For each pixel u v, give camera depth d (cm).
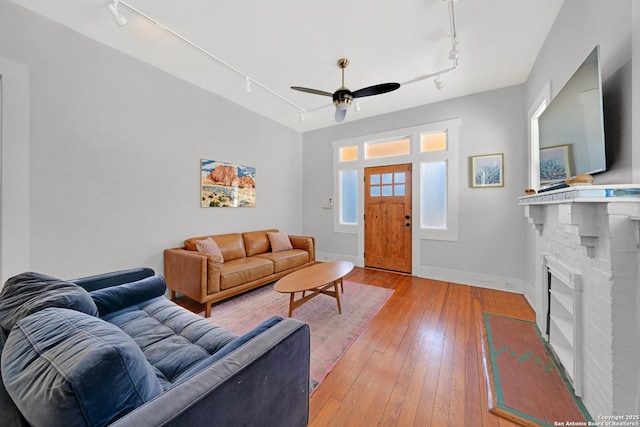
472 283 347
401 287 338
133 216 267
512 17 206
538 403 140
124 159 259
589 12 155
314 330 224
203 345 131
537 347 193
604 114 137
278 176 462
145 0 188
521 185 313
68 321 77
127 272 195
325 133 489
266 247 401
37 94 205
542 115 191
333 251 484
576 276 141
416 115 386
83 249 232
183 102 311
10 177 192
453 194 357
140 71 270
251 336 102
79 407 55
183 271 267
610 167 131
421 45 241
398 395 148
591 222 120
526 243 306
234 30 222
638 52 109
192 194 323
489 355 184
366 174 441
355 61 268
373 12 200
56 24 214
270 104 384
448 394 148
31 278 122
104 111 244
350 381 160
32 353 67
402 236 408
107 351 62
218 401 71
